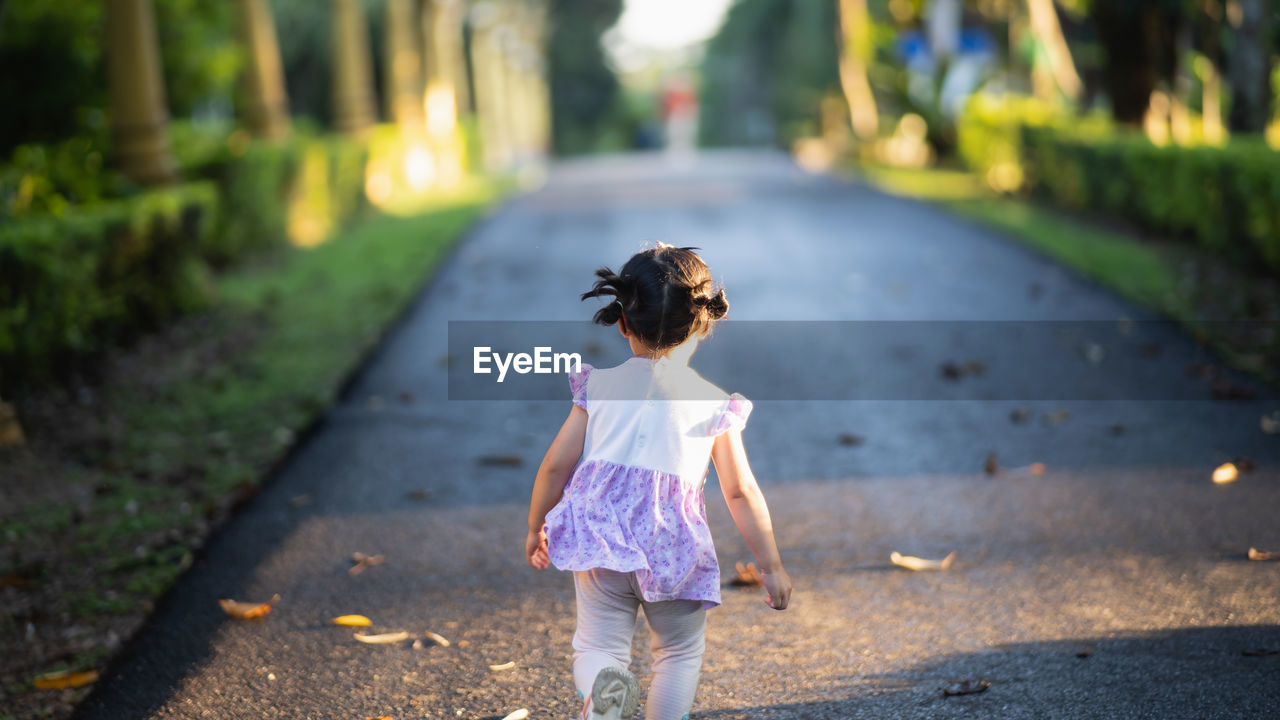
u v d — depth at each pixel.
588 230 16.91
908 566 4.43
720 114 103.19
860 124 34.03
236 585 4.43
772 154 47.00
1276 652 3.61
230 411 6.92
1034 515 4.97
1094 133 16.58
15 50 11.97
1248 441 5.91
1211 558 4.43
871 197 20.70
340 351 8.53
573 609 4.15
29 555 4.71
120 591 4.37
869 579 4.34
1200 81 20.75
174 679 3.68
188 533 4.98
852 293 10.77
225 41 15.54
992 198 19.17
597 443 2.83
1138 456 5.75
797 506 5.18
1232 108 14.12
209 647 3.90
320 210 16.45
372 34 38.84
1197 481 5.33
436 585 4.39
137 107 10.73
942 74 27.53
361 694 3.55
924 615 4.00
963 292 10.56
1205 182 11.47
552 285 11.83
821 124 44.41
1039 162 18.59
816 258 13.16
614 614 2.80
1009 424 6.42
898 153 31.56
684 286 2.76
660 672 2.82
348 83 21.88
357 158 19.09
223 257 12.72
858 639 3.82
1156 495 5.16
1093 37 20.92
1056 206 17.19
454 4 29.56
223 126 17.36
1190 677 3.48
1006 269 11.75
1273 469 5.45
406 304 10.61
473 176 31.73
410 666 3.73
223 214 12.63
